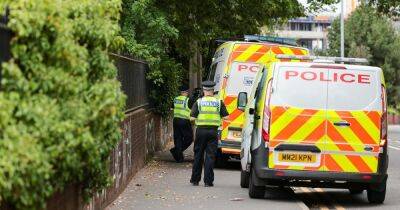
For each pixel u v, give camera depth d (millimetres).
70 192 17500
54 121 12891
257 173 25266
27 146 12070
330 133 25047
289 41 42062
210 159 30125
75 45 13859
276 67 25422
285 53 38250
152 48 39750
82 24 14547
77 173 14859
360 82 25344
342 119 25094
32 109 12594
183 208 23359
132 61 33781
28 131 12547
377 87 25344
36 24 13180
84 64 14070
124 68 30438
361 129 25141
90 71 15062
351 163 25062
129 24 39375
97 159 14992
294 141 25016
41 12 13211
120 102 14758
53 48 13508
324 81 25281
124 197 25922
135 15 39312
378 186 25547
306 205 25734
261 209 23469
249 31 53094
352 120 25125
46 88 13320
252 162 26250
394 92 147000
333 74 25328
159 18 39750
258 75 29328
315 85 25266
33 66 13297
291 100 25188
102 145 15359
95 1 15023
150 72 40500
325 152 25031
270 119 25109
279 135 25062
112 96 14359
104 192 22562
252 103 28906
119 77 28406
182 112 42250
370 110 25234
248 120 28609
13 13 13062
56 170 13664
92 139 13602
